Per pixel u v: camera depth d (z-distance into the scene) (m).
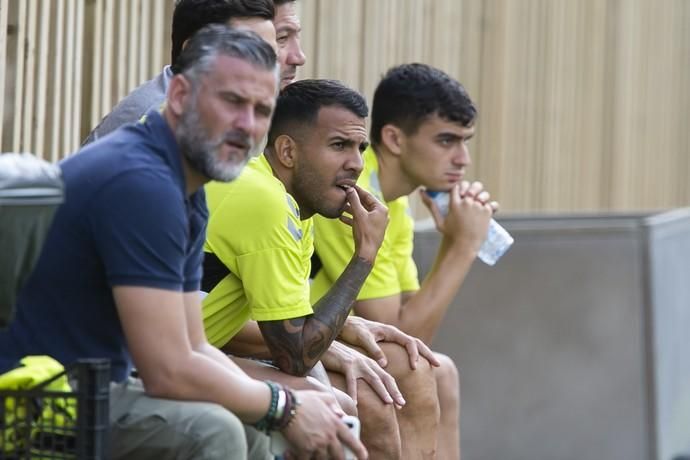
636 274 30.81
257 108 13.71
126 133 13.83
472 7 34.91
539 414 30.94
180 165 13.80
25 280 12.73
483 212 21.48
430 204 21.67
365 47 30.45
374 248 17.11
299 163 17.30
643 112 45.94
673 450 32.75
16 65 19.91
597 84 41.97
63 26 21.11
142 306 13.35
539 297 30.92
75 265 13.50
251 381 14.03
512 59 36.78
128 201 13.37
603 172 42.88
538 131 38.34
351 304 16.89
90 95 21.91
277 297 16.42
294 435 14.17
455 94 21.20
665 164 48.66
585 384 30.92
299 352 16.44
